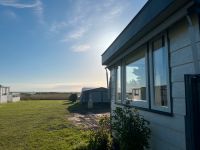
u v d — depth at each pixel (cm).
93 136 705
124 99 707
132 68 634
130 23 496
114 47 671
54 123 1394
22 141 905
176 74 385
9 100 4162
